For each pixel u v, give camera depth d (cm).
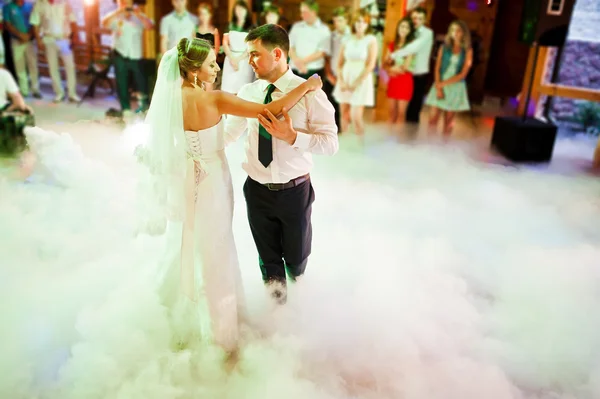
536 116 711
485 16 913
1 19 700
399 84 639
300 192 242
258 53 221
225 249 230
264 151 231
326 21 827
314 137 222
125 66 649
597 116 721
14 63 723
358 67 569
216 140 218
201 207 221
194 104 207
